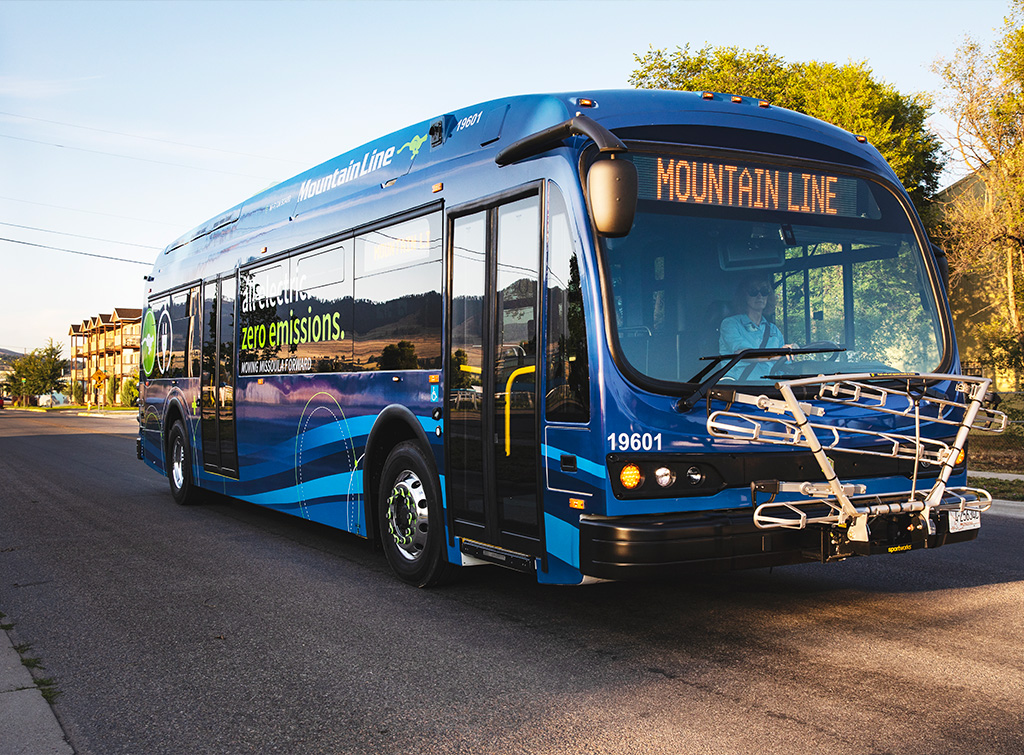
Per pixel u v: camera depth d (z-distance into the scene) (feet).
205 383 35.94
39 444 86.79
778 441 15.06
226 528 32.78
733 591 21.36
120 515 36.35
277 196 30.99
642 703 14.03
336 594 21.95
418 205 21.98
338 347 25.59
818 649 16.66
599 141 15.11
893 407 17.15
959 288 92.27
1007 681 14.75
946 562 24.76
